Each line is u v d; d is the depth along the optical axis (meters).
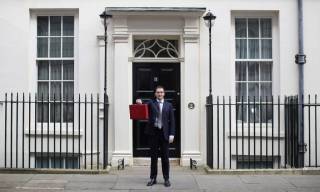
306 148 12.23
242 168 12.21
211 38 12.37
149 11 12.14
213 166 11.93
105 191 9.24
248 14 12.70
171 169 11.84
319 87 12.38
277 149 12.37
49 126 12.50
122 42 12.29
